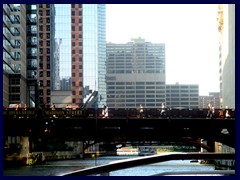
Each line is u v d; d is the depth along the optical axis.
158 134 81.38
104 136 82.19
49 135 82.88
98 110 81.00
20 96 145.00
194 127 80.06
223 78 155.62
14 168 97.00
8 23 139.88
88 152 183.38
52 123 81.12
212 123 79.19
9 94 144.50
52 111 81.06
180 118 79.69
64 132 82.25
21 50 148.25
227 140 79.88
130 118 80.12
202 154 15.07
